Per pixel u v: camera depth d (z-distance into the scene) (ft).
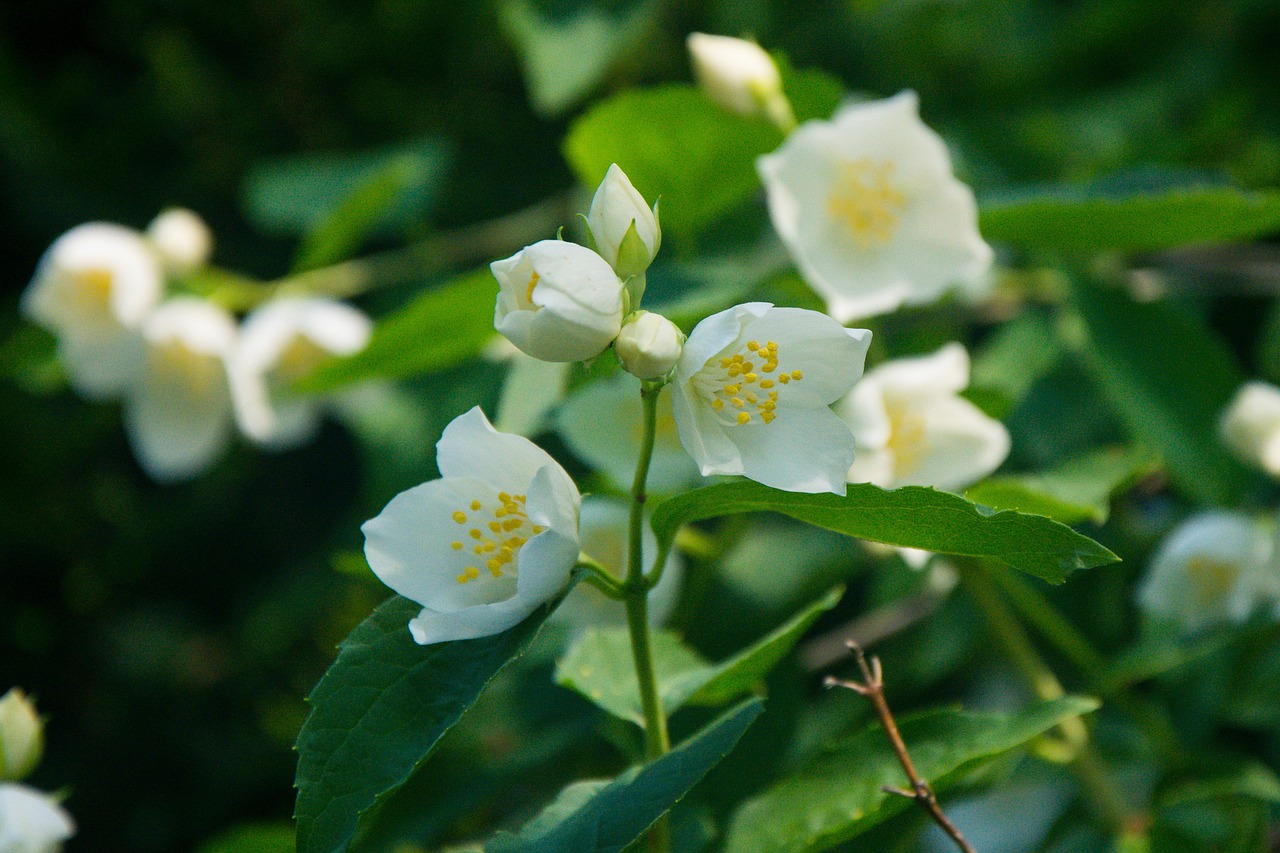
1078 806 2.19
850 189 2.16
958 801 2.11
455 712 1.77
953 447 2.11
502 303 1.79
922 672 2.56
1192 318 2.32
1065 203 2.10
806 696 2.43
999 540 1.77
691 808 1.99
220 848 2.23
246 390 2.69
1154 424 2.29
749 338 1.82
